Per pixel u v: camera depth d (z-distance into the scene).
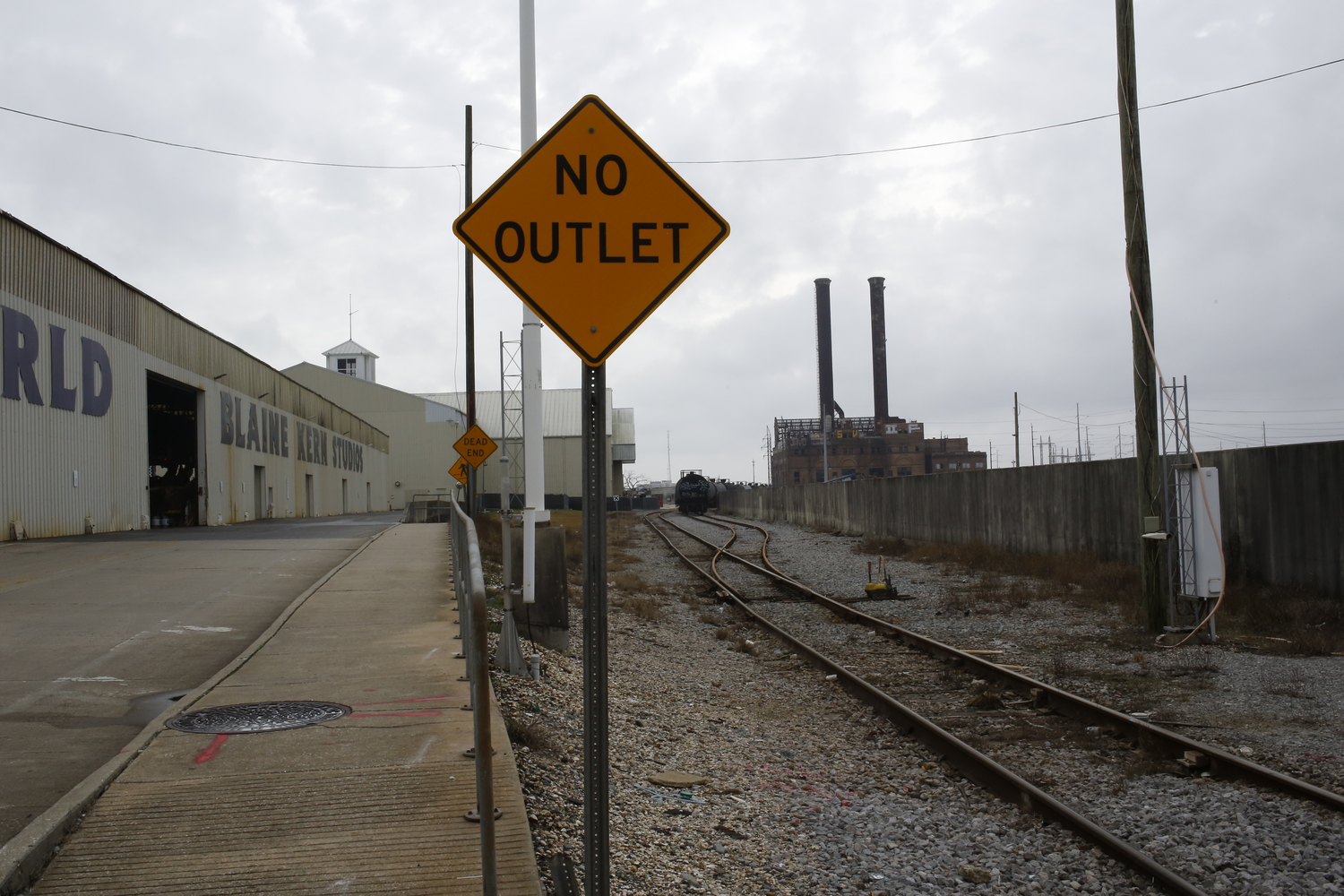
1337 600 12.76
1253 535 14.77
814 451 111.75
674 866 4.96
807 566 25.41
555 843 4.77
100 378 27.02
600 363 3.63
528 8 9.82
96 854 4.09
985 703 8.83
